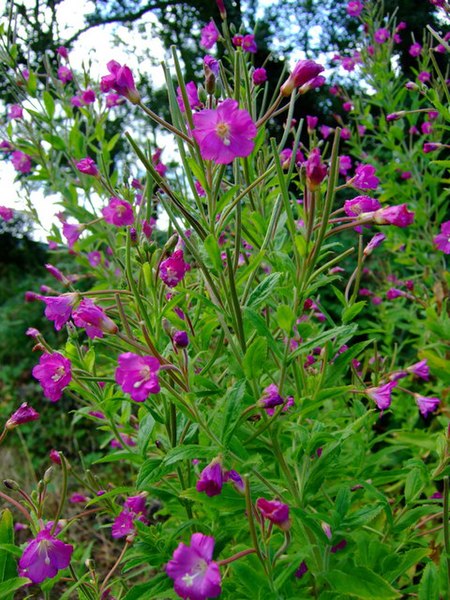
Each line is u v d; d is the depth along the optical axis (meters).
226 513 0.25
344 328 0.21
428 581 0.22
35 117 0.43
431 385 0.50
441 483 0.44
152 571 0.45
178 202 0.21
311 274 0.22
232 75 0.32
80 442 0.72
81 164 0.30
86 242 0.44
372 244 0.25
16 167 0.47
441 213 0.51
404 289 0.56
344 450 0.34
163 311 0.22
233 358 0.23
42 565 0.21
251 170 0.26
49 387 0.23
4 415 0.76
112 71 0.22
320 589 0.24
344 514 0.22
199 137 0.20
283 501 0.24
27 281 1.12
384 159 0.77
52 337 0.96
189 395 0.20
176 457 0.20
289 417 0.23
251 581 0.20
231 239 0.34
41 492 0.23
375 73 0.53
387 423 0.60
